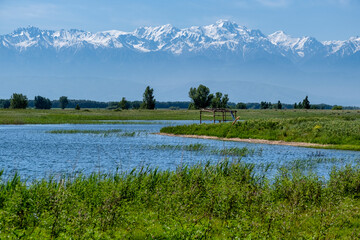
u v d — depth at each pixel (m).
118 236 18.78
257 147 80.94
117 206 23.23
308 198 28.11
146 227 20.25
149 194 27.78
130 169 52.97
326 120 102.94
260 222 21.50
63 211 20.81
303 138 89.62
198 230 18.62
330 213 23.39
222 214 23.45
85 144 86.50
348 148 77.75
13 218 20.38
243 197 25.58
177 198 25.56
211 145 85.75
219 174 33.50
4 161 60.81
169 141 94.62
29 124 162.38
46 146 82.31
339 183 31.86
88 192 28.02
